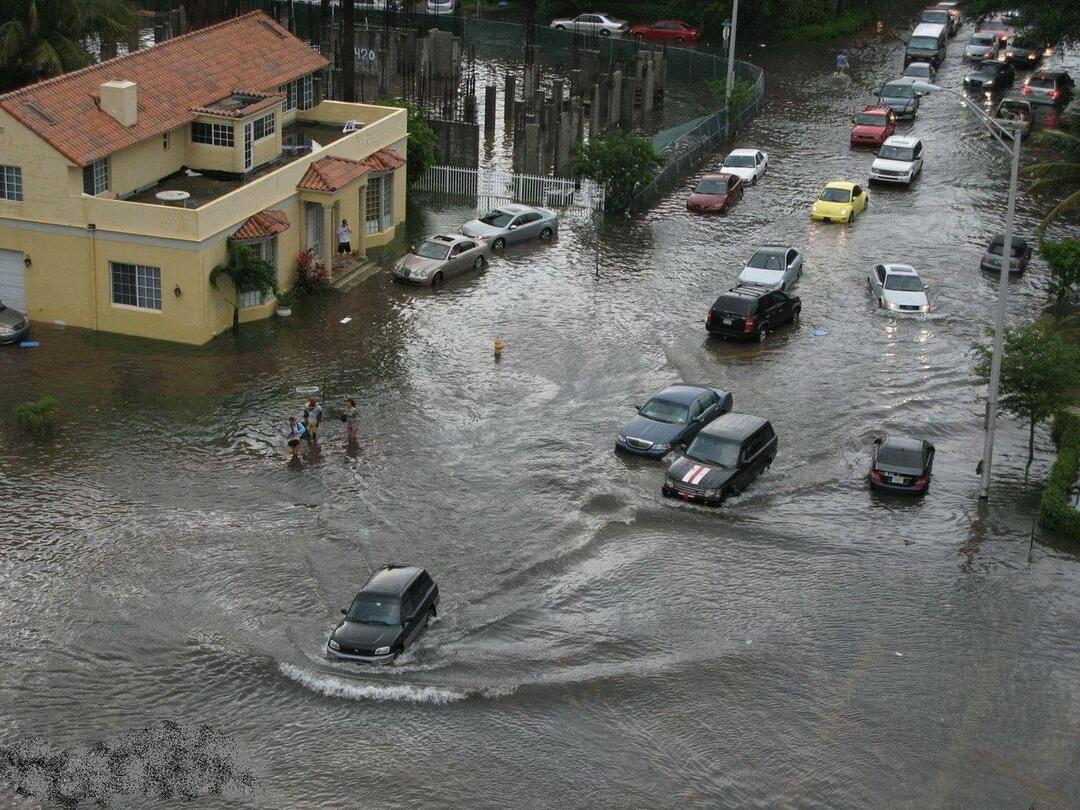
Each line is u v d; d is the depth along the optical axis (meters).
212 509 35.16
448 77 87.06
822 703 28.14
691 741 26.88
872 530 35.53
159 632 29.77
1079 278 51.09
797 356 47.03
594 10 106.75
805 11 102.44
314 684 28.16
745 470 37.31
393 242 57.50
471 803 24.97
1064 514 35.03
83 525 34.09
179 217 43.72
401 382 43.44
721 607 31.69
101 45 62.50
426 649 29.53
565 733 27.00
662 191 66.31
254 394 41.91
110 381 42.31
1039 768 26.22
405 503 35.81
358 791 25.20
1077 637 30.78
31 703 27.38
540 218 58.50
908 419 42.25
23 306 46.62
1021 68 91.69
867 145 74.19
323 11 86.25
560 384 43.94
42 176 44.41
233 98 52.31
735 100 76.06
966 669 29.45
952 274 55.28
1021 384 38.34
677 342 47.91
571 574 32.84
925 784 25.70
